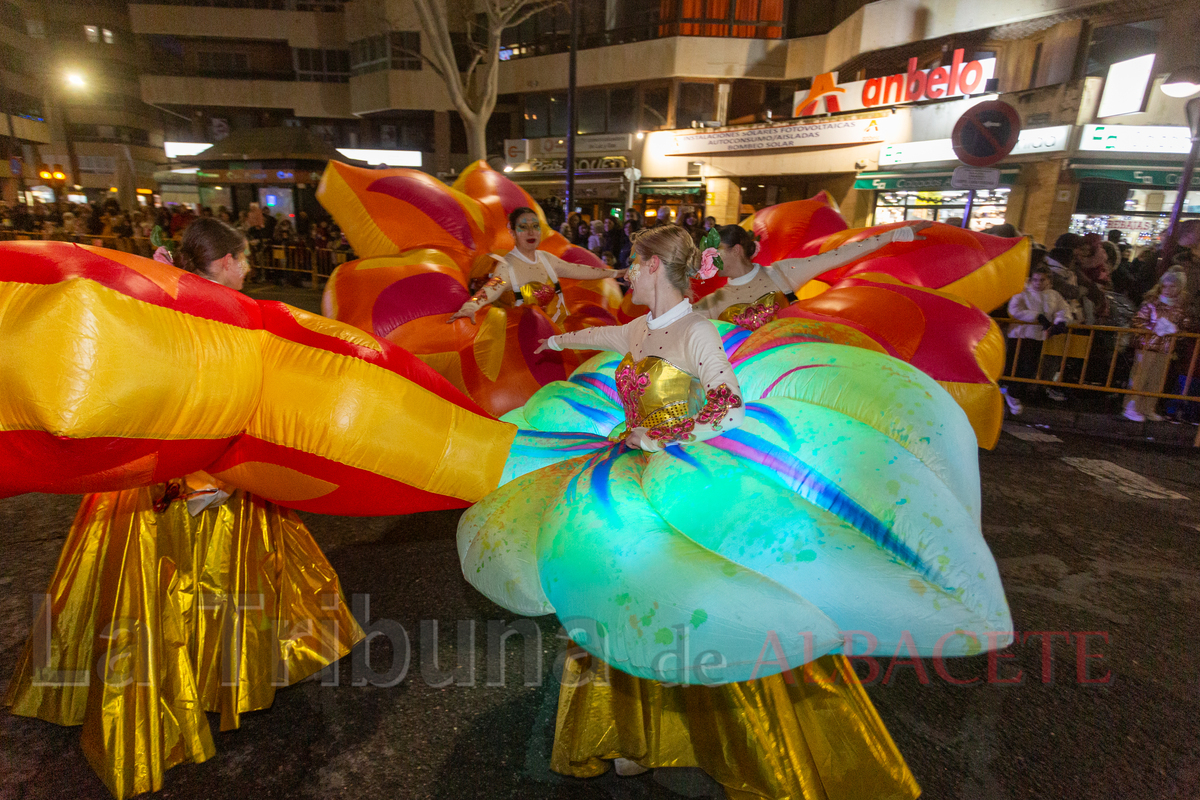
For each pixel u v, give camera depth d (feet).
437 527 14.08
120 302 5.36
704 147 69.77
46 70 139.23
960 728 8.68
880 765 7.06
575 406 9.57
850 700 7.11
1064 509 15.70
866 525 6.02
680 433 6.62
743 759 6.78
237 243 7.97
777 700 6.72
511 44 88.53
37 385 4.92
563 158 81.10
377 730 8.41
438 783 7.63
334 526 14.03
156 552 7.53
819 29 70.49
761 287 11.66
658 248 6.88
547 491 7.47
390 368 7.27
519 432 8.33
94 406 5.07
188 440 6.06
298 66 111.04
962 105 51.03
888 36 56.85
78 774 7.59
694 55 72.28
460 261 17.39
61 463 5.47
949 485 6.49
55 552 12.60
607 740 7.33
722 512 6.20
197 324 6.02
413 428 7.21
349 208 17.10
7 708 8.40
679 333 6.91
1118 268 27.94
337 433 6.83
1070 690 9.46
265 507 8.44
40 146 142.72
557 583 6.32
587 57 79.66
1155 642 10.66
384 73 97.19
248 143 66.39
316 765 7.84
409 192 17.28
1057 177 45.68
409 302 15.19
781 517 6.01
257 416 6.77
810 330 9.21
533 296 15.11
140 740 7.32
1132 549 13.78
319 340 7.06
